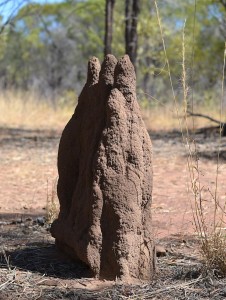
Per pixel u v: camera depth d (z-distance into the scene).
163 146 9.13
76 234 3.33
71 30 25.84
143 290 3.09
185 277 3.29
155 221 4.55
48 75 28.09
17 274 3.30
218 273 3.29
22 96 15.96
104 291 3.07
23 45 27.02
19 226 4.44
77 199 3.42
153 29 16.25
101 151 3.26
